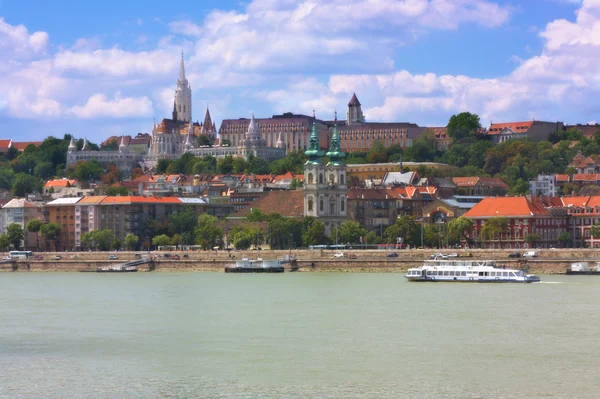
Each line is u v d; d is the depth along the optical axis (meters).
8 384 193.25
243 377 196.62
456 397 181.50
